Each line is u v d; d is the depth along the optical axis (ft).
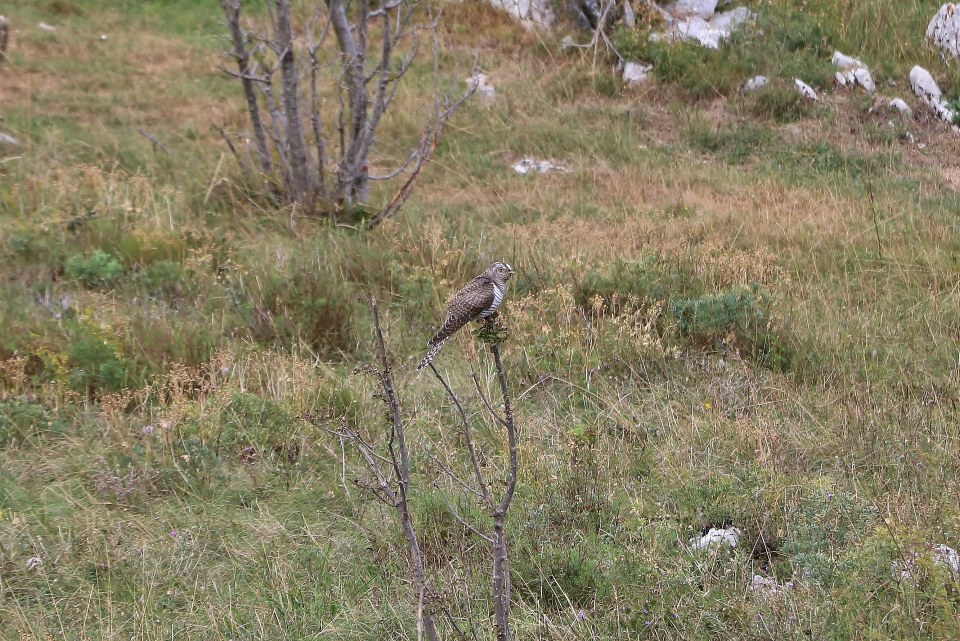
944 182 85.35
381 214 71.10
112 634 32.96
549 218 74.43
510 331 54.19
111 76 97.45
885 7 111.04
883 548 34.09
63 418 45.70
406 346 54.24
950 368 53.31
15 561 36.81
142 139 83.76
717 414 47.14
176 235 63.72
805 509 37.65
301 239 67.67
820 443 45.03
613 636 32.83
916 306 59.77
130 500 40.70
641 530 38.17
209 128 87.92
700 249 63.41
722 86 100.07
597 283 59.06
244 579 36.88
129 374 48.80
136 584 35.96
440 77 102.53
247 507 41.16
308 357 52.80
